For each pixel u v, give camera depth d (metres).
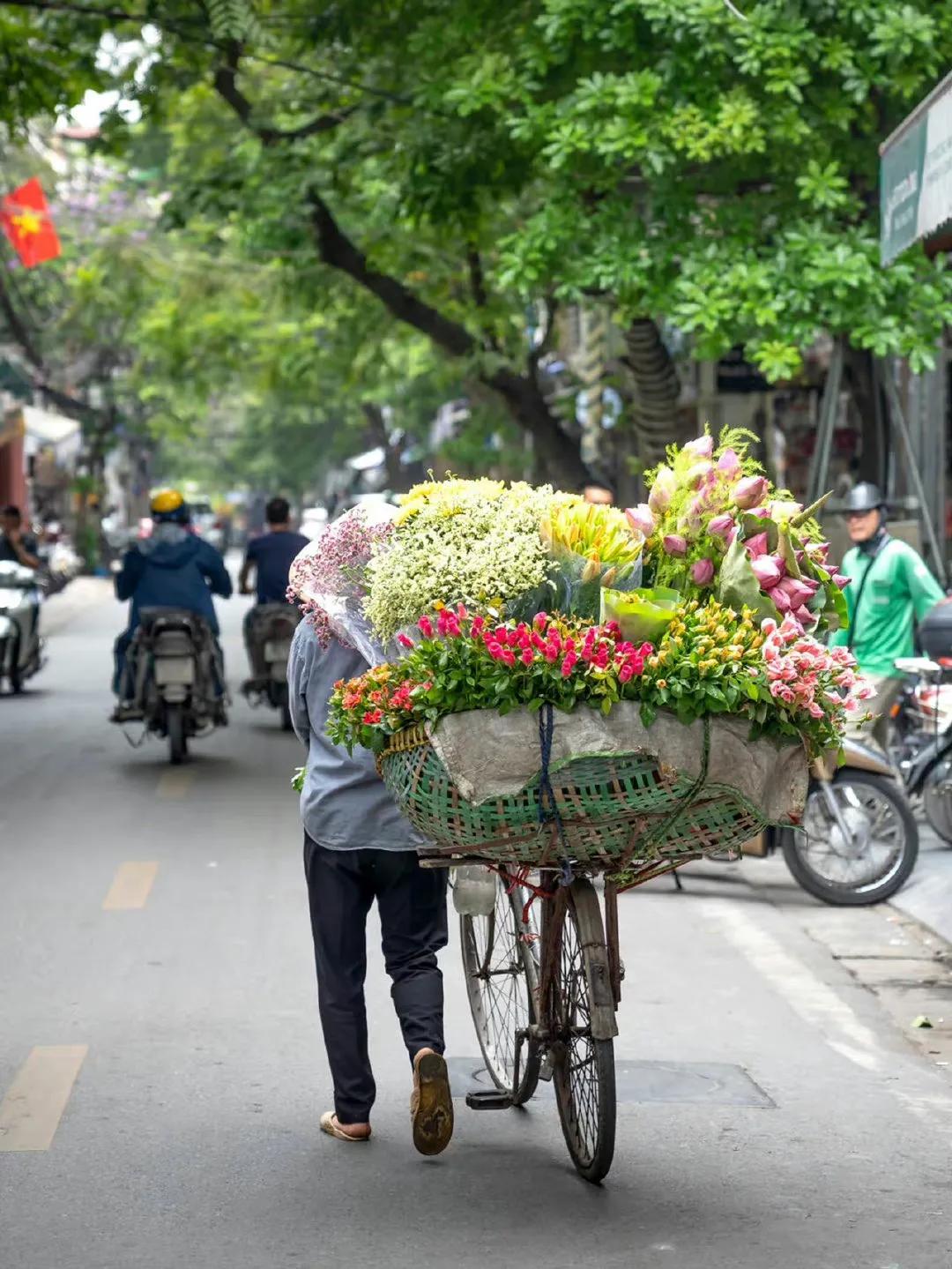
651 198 15.06
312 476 81.38
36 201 32.12
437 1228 4.96
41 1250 4.79
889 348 14.08
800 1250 4.80
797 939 8.73
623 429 25.44
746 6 13.93
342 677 5.56
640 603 4.77
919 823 11.51
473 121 16.14
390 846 5.53
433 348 29.41
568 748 4.73
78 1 17.78
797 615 5.00
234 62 17.98
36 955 8.22
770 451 24.41
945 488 19.00
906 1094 6.30
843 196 14.08
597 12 14.16
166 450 94.81
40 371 47.25
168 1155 5.57
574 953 5.42
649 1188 5.30
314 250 22.31
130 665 14.62
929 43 13.43
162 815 12.20
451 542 4.92
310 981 7.75
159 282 28.02
